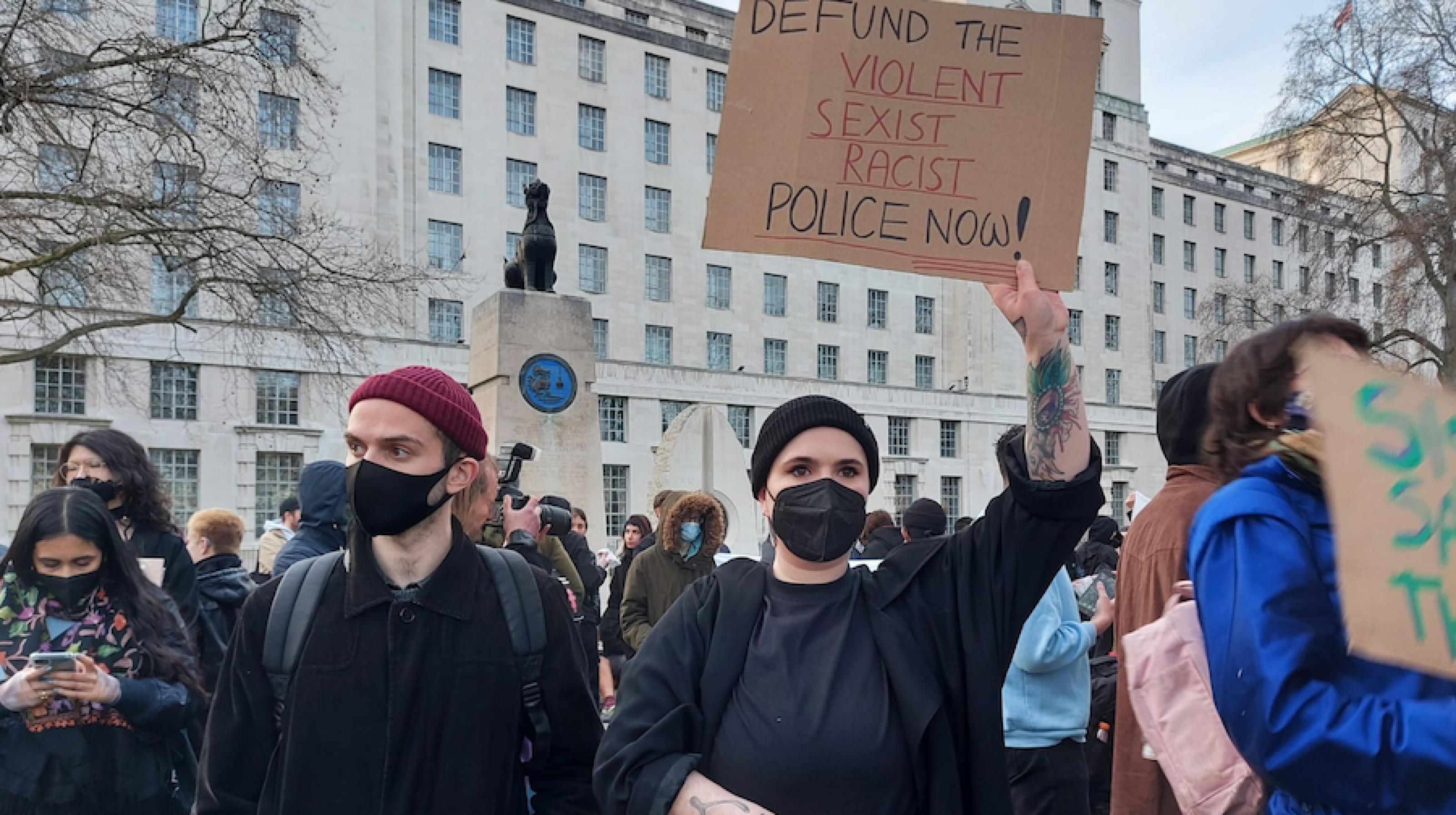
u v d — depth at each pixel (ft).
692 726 6.21
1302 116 67.41
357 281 50.19
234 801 6.72
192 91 44.27
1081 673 12.41
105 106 40.68
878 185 6.95
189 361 89.81
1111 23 160.45
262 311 54.70
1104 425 152.76
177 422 89.66
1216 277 174.40
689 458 43.37
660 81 126.00
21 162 43.37
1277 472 5.32
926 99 6.99
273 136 53.57
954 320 147.13
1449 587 4.19
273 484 94.99
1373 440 4.34
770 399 125.70
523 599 6.98
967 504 139.33
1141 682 6.41
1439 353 58.34
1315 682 4.50
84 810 8.83
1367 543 4.26
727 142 7.02
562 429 33.17
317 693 6.42
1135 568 8.26
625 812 5.80
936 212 6.91
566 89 117.70
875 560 22.70
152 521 12.54
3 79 37.01
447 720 6.50
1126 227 159.33
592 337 34.24
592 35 120.16
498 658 6.70
